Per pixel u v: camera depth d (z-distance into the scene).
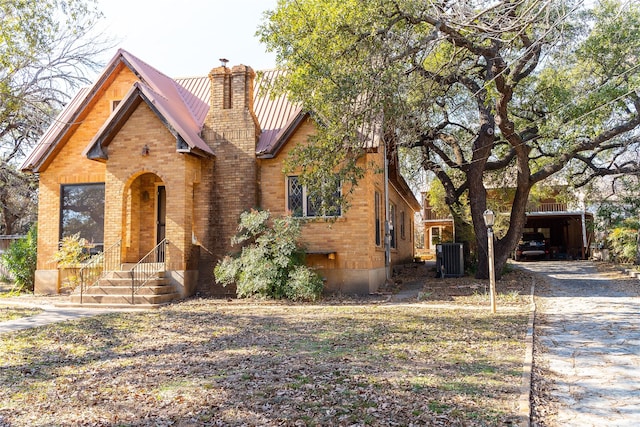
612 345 8.46
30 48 13.20
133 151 16.06
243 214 15.38
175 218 15.70
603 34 16.22
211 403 5.72
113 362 7.91
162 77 19.52
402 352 8.02
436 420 5.05
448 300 14.55
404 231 27.75
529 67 15.65
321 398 5.78
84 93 19.53
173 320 11.70
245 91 16.92
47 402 5.99
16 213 29.84
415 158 24.23
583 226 34.97
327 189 12.47
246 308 13.45
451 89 19.89
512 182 25.28
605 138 17.05
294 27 11.59
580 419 5.20
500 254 19.02
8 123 17.58
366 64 11.42
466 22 10.27
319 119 12.52
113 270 15.73
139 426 5.12
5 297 16.80
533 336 9.29
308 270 14.73
